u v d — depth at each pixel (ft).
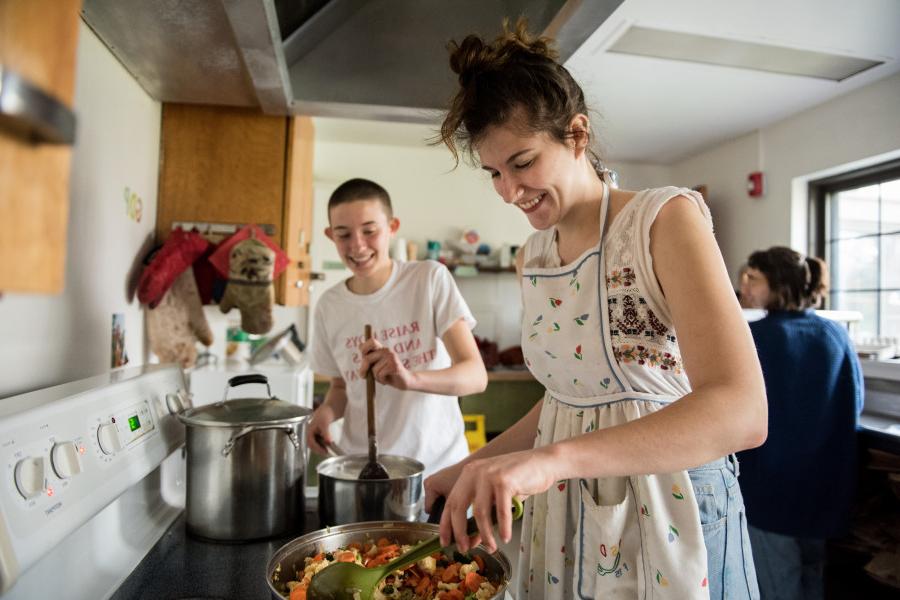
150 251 5.03
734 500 2.72
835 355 6.04
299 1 3.58
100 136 3.87
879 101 9.21
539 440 3.11
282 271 5.61
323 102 4.29
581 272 2.74
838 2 7.00
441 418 4.88
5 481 2.02
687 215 2.40
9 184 0.91
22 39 0.89
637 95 9.87
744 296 7.70
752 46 8.11
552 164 2.51
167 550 3.12
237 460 3.18
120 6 3.26
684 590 2.46
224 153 5.35
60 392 2.74
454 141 2.76
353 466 3.75
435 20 4.17
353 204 4.55
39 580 2.44
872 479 7.02
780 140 11.07
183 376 4.12
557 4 3.40
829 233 10.74
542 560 2.98
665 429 1.97
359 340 4.90
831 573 7.86
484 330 13.75
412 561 2.36
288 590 2.50
